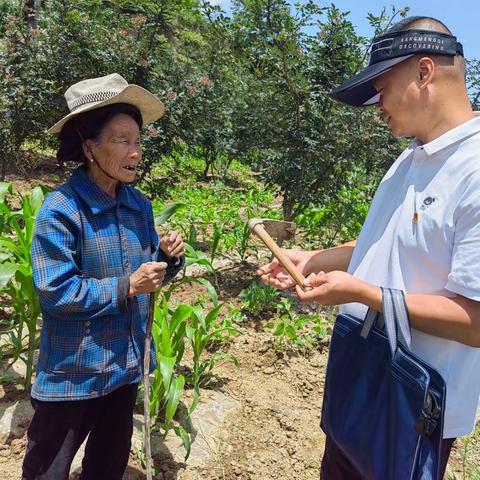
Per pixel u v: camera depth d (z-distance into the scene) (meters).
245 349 3.91
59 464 1.90
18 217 3.27
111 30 7.21
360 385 1.61
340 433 1.64
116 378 1.89
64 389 1.83
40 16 7.68
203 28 6.06
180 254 2.07
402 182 1.63
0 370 3.13
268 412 3.22
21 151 9.48
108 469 2.16
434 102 1.48
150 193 7.23
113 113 1.77
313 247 6.38
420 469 1.46
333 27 5.17
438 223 1.44
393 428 1.49
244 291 4.53
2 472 2.45
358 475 1.89
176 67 7.18
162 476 2.57
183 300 4.66
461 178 1.40
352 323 1.68
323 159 5.31
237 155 8.77
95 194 1.84
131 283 1.78
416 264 1.51
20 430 2.70
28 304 3.03
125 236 1.91
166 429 2.67
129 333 1.93
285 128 5.35
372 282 1.63
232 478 2.66
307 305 4.82
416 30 1.46
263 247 6.37
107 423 2.11
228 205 8.66
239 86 6.39
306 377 3.71
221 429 2.98
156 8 6.95
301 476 2.77
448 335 1.44
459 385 1.56
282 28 5.14
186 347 3.79
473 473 2.97
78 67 7.51
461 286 1.37
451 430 1.59
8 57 7.77
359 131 5.25
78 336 1.81
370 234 1.71
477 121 1.42
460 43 1.50
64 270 1.72
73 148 1.86
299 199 5.50
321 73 5.25
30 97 7.52
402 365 1.47
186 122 6.90
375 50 1.55
